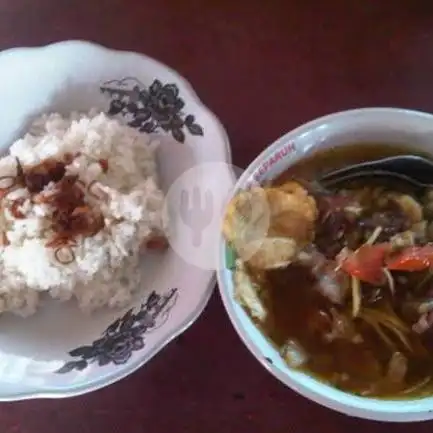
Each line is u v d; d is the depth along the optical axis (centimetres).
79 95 45
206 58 46
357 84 44
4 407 41
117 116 45
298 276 39
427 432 39
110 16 47
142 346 39
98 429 40
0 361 40
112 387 41
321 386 37
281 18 46
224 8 46
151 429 40
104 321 42
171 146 43
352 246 39
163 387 41
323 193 39
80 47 43
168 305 40
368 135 39
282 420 40
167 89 43
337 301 38
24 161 43
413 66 44
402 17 45
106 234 42
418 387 37
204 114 42
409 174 40
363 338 38
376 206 39
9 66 43
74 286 43
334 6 46
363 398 37
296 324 39
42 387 39
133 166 43
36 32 47
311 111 44
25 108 45
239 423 40
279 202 38
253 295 38
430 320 38
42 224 43
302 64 45
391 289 38
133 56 43
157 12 47
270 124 44
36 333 42
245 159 44
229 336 41
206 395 40
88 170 43
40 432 40
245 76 45
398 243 38
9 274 43
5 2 47
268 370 38
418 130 39
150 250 43
